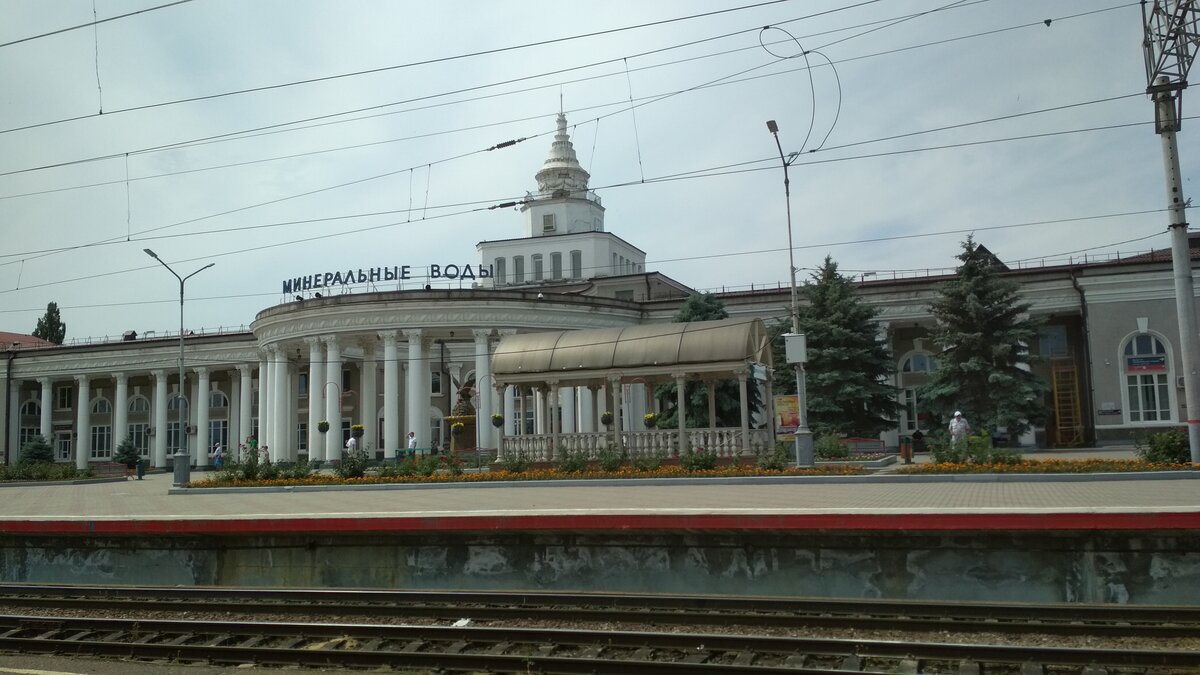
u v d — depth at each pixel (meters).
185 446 42.12
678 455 27.95
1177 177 21.00
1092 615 11.14
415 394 44.09
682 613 11.59
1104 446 42.00
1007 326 39.06
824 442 30.78
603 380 30.42
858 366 39.44
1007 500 15.06
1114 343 42.47
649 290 57.41
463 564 14.95
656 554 14.03
